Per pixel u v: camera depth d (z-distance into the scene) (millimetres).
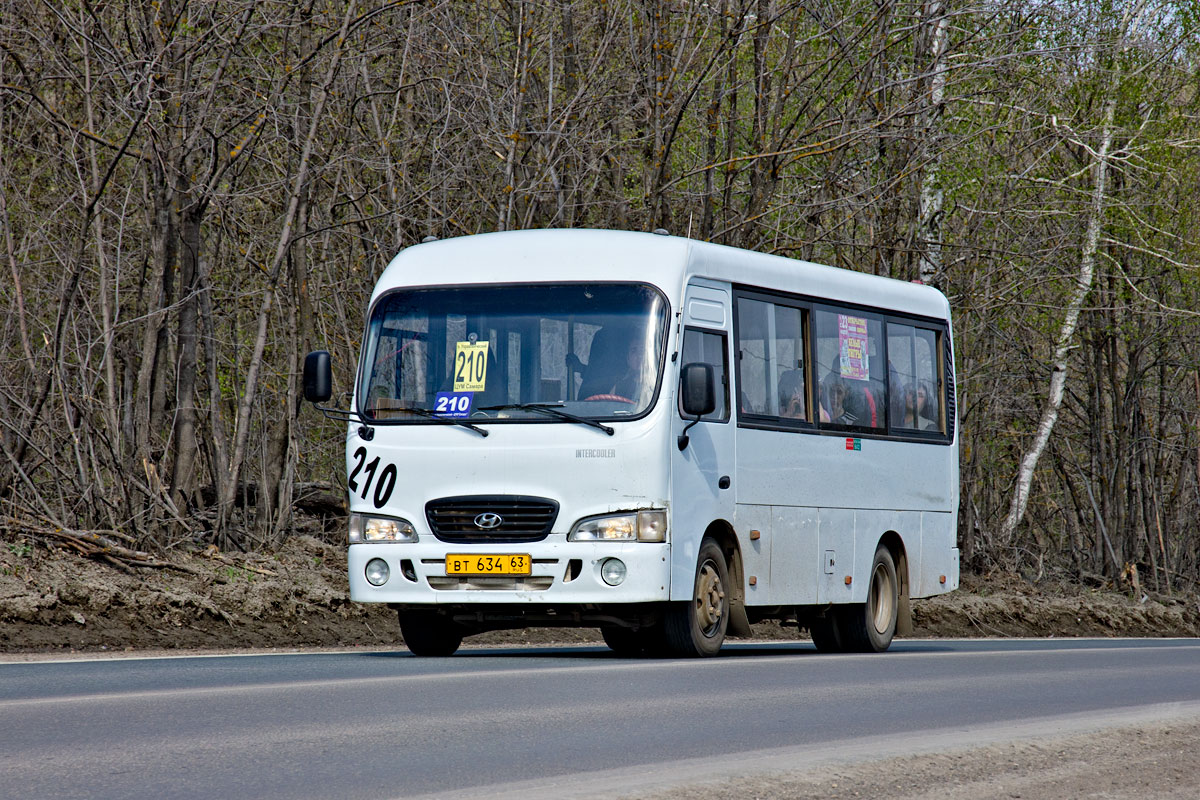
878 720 13828
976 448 47469
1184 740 13148
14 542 24047
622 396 20453
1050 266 43438
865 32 34938
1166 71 45625
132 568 24719
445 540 20547
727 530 21953
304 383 21422
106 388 28062
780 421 23172
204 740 11375
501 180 33625
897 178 36312
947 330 28016
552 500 20250
